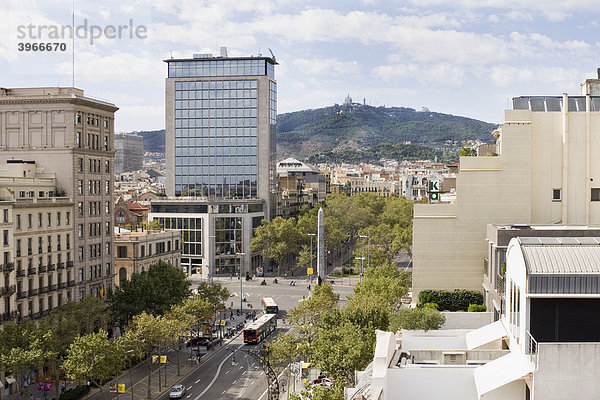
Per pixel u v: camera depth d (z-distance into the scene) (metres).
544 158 80.12
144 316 88.25
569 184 79.44
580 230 62.12
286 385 88.44
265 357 90.31
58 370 83.69
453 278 82.75
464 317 70.94
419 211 83.38
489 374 39.03
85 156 116.69
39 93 119.12
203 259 198.88
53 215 106.50
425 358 49.47
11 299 93.69
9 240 93.50
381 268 127.88
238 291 170.00
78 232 114.06
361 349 63.41
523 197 80.31
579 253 39.03
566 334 37.78
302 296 162.12
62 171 113.31
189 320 99.19
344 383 53.00
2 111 115.75
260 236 196.75
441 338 55.59
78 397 84.75
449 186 130.00
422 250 83.25
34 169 112.56
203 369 100.56
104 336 77.00
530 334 37.03
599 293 37.38
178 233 160.88
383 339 43.44
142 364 104.50
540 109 81.12
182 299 111.88
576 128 79.06
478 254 82.06
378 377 38.28
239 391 87.75
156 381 93.94
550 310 38.00
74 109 113.44
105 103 123.19
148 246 143.50
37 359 76.25
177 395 84.44
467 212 82.06
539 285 37.81
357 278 189.50
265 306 137.75
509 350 46.72
